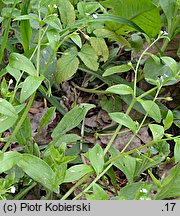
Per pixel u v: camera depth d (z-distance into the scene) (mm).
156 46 817
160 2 816
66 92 880
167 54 875
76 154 781
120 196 644
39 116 835
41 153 736
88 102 878
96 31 841
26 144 715
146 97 831
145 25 835
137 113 848
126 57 923
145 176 775
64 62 822
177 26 835
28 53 742
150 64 821
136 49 866
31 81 609
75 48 835
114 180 723
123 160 701
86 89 875
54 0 689
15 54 622
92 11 756
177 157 624
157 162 712
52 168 666
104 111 864
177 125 814
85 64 823
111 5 839
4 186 601
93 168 644
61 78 820
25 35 734
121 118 649
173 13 825
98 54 839
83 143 802
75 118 729
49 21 637
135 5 812
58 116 845
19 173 700
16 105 691
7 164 599
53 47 641
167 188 643
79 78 899
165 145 746
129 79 889
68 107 866
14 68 618
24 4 756
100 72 856
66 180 626
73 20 812
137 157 731
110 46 922
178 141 629
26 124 711
